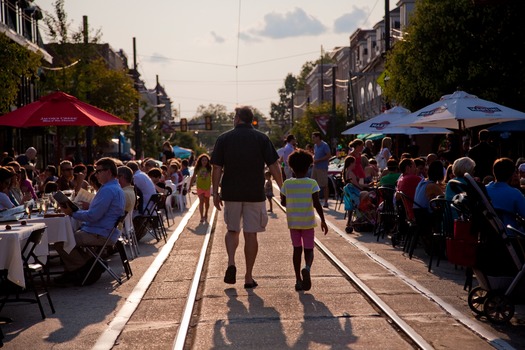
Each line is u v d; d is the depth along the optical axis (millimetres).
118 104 51750
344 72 96062
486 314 9094
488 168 14898
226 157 11547
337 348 8047
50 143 54562
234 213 11547
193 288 11555
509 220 9727
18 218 12219
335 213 24234
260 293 11078
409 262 13727
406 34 32812
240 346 8219
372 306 10078
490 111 16984
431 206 13250
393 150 45344
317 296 10766
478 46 30766
